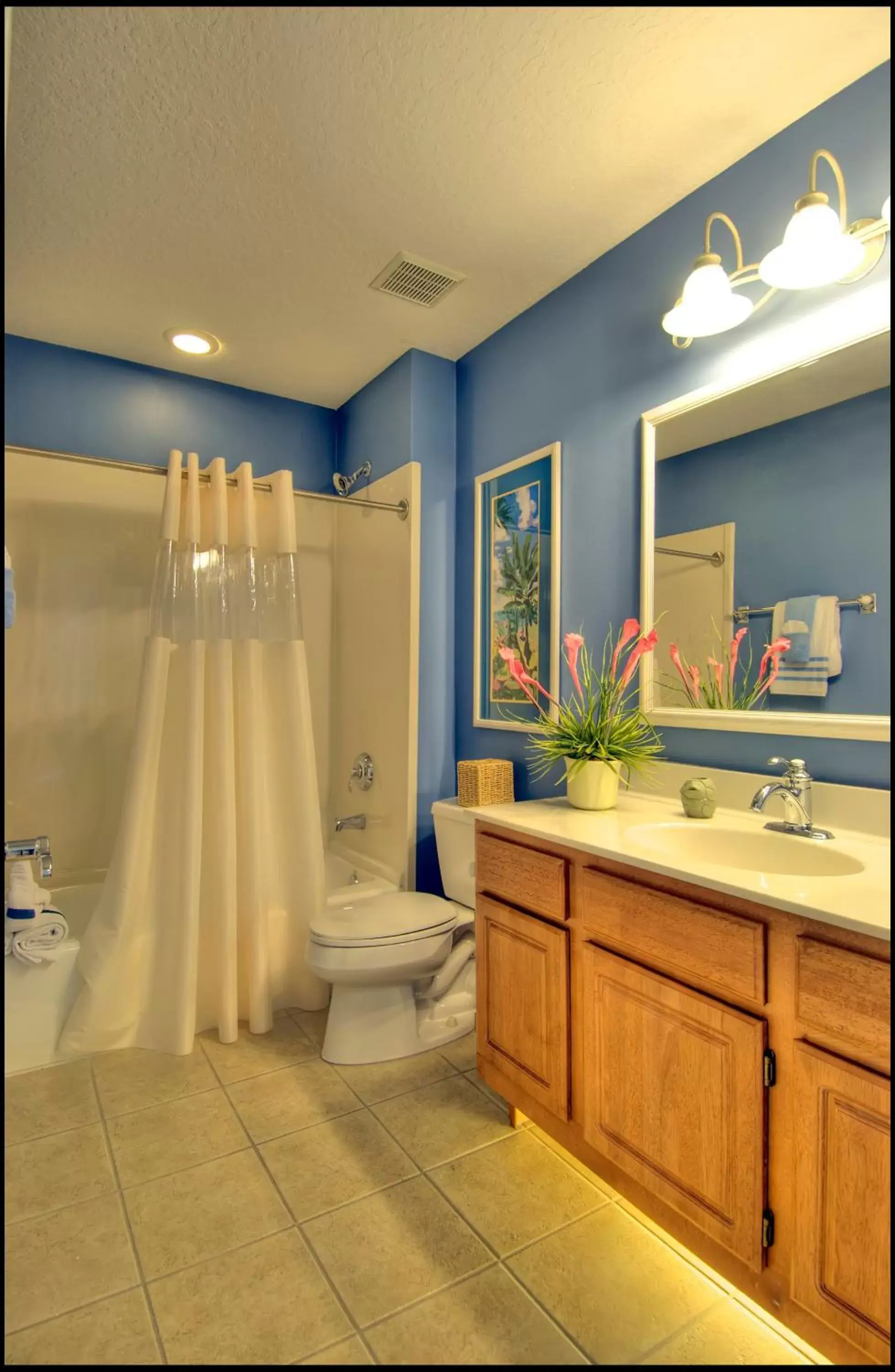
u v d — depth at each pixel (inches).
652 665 76.9
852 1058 41.5
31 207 74.9
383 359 110.2
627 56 57.1
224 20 53.8
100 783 109.8
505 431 99.7
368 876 111.4
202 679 87.9
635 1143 55.2
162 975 86.2
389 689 110.7
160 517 114.1
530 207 75.6
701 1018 49.9
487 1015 72.7
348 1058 82.0
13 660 104.3
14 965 81.5
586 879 60.4
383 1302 50.6
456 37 55.4
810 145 62.7
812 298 62.6
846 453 60.1
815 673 61.9
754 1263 46.1
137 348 107.0
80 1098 75.2
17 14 52.7
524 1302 50.7
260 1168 64.4
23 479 104.4
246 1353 46.9
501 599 100.4
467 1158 65.7
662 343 76.6
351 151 67.4
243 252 83.3
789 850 58.2
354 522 122.2
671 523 75.0
